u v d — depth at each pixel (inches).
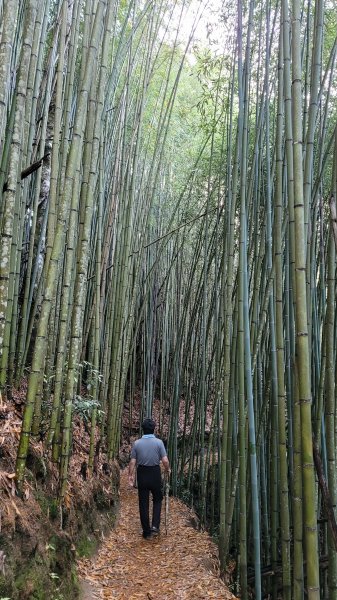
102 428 207.3
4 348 127.4
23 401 138.9
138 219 268.4
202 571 149.7
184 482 278.1
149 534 181.0
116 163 236.2
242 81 150.7
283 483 118.6
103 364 229.5
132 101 272.8
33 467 121.5
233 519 190.7
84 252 139.1
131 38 216.5
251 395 141.9
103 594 126.4
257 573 136.9
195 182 329.1
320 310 157.2
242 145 148.4
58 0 214.2
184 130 366.6
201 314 291.1
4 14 99.3
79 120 124.5
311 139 107.5
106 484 199.5
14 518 100.4
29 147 148.9
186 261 379.9
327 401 109.2
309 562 87.5
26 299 162.4
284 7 106.1
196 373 276.1
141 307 332.5
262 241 180.9
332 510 96.4
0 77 98.9
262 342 177.9
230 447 161.2
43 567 105.8
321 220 154.4
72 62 153.1
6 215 110.0
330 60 146.3
